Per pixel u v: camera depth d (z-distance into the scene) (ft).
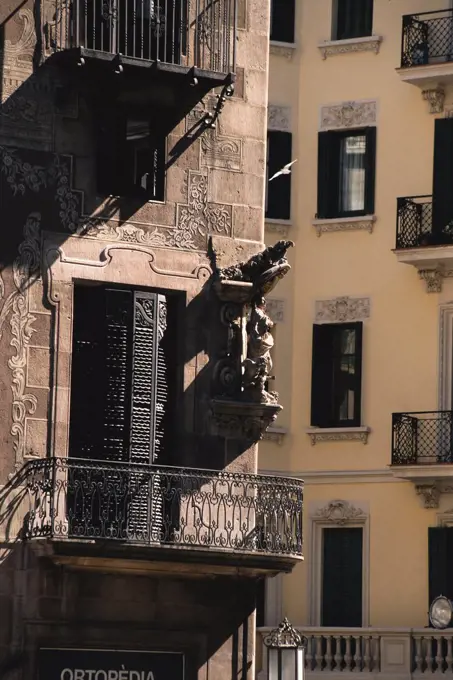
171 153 209.15
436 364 281.33
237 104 213.25
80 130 204.64
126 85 205.46
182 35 209.77
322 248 289.12
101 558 196.75
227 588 208.64
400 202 283.38
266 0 216.74
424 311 282.97
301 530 208.44
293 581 284.61
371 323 285.64
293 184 291.17
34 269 201.16
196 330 208.13
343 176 290.76
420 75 283.59
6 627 196.95
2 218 200.13
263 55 215.72
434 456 278.05
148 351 205.26
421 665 273.13
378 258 286.25
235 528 205.77
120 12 207.31
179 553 199.93
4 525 197.16
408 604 278.46
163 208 208.13
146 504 200.95
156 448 205.26
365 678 274.77
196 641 206.80
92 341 203.62
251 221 212.64
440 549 277.03
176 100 208.44
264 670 274.57
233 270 209.67
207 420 207.92
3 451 197.98
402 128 287.28
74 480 196.75
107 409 203.10
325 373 286.66
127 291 205.26
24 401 199.31
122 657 203.10
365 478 282.97
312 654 277.23
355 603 282.36
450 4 288.10
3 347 199.11
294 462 286.66
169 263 207.41
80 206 203.82
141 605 204.13
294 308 289.12
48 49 203.41
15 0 202.28
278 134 291.17
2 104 201.16
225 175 212.02
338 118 290.56
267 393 210.18
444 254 279.28
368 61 290.15
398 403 282.97
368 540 281.74
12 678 196.95
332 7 292.81
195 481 203.82
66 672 200.13
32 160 202.08
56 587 199.41
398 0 289.74
